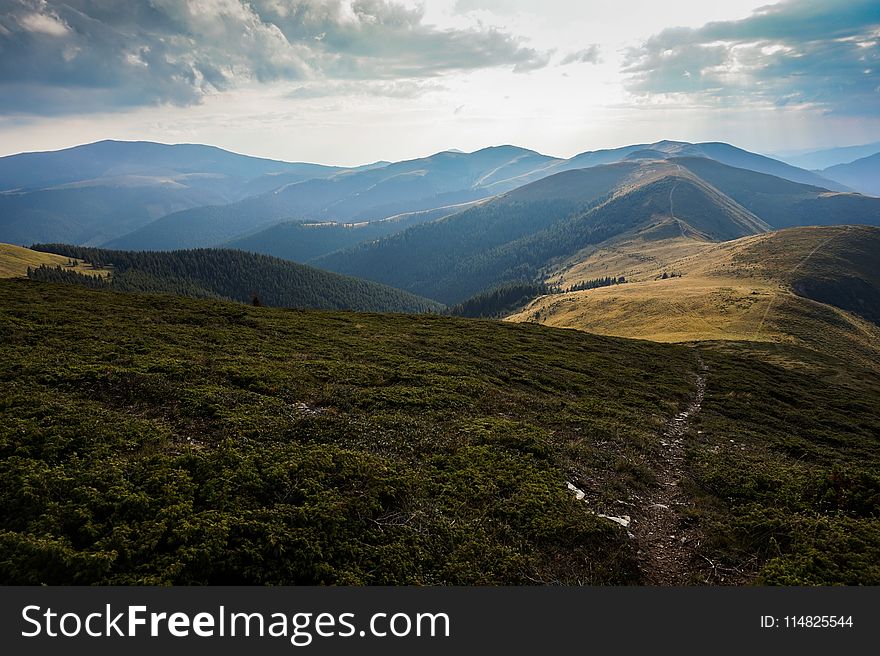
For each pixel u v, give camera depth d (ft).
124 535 40.78
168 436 60.08
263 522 44.39
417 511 51.06
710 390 150.71
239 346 114.11
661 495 66.13
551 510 54.24
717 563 48.65
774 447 98.22
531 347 168.96
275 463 54.85
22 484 45.32
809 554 47.34
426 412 83.05
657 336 415.23
